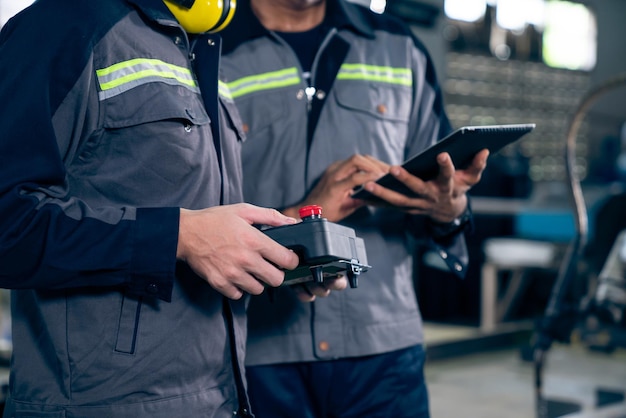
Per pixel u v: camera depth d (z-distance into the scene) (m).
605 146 7.98
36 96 0.99
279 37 1.64
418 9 6.05
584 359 5.03
